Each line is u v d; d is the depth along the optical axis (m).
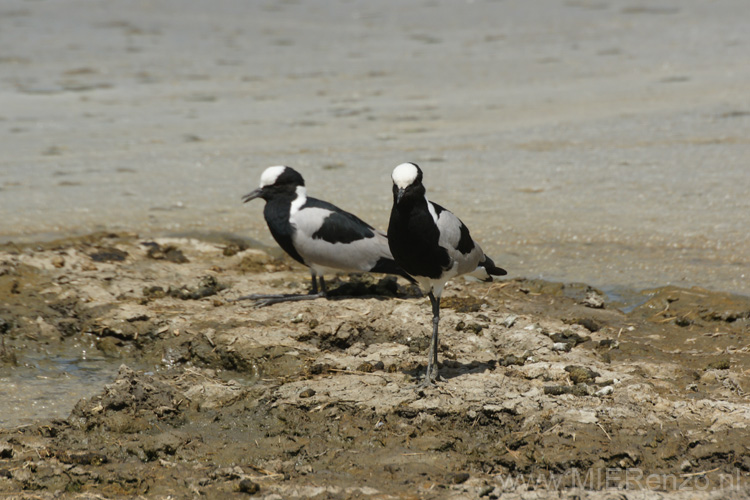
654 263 13.60
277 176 12.27
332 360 10.30
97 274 12.80
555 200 16.98
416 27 41.19
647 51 33.56
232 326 11.20
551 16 43.28
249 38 38.56
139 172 19.48
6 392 9.87
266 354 10.51
